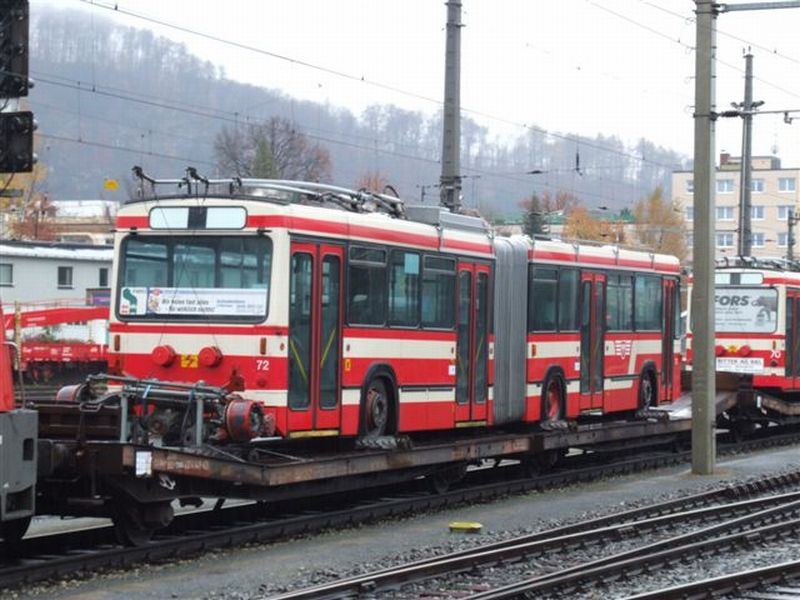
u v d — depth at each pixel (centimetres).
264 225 1564
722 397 2927
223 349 1572
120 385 1591
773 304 3192
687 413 2775
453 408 1955
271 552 1445
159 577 1274
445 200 2342
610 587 1276
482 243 2041
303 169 6738
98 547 1402
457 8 2362
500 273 2098
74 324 5484
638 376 2562
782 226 11169
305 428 1598
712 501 2002
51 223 8244
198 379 1584
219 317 1581
